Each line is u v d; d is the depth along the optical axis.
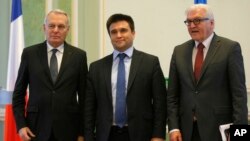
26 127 2.83
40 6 4.60
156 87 2.76
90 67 2.93
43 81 2.83
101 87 2.80
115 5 4.62
